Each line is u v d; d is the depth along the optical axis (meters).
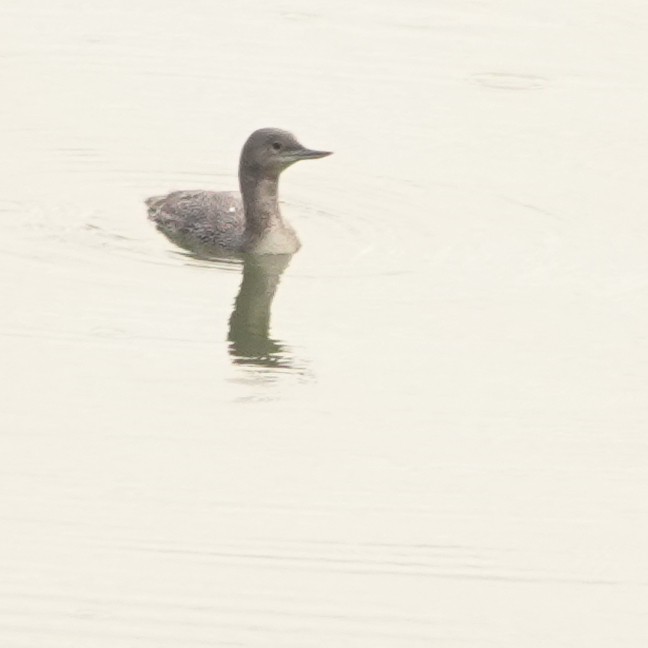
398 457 14.42
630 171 20.55
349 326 16.72
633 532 13.41
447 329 16.69
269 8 25.19
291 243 18.53
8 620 12.13
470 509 13.70
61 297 17.14
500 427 14.92
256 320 16.80
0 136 21.22
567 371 15.90
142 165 20.66
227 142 21.22
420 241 18.86
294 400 15.30
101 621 12.13
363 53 23.69
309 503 13.70
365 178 20.31
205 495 13.77
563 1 25.61
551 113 22.09
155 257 18.25
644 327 16.72
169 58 23.36
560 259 18.34
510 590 12.70
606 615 12.44
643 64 23.58
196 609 12.31
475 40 24.25
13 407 15.01
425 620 12.30
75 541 13.09
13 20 24.53
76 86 22.53
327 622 12.23
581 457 14.48
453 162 20.77
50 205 19.50
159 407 15.10
